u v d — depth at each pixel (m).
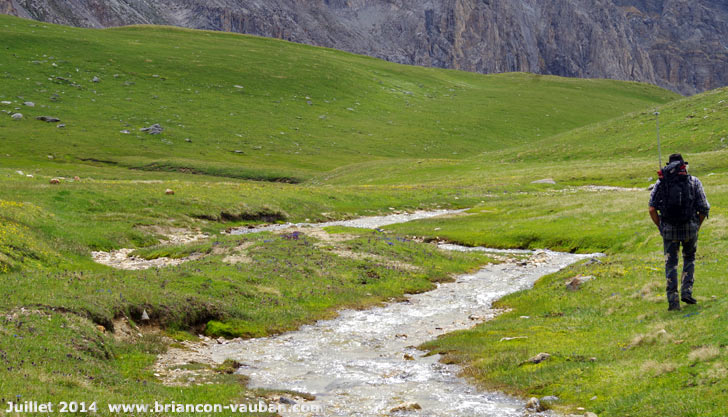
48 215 40.09
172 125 138.25
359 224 54.59
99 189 51.78
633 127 111.69
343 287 26.52
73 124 130.62
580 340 15.45
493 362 14.57
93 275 21.92
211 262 28.12
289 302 23.36
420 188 76.69
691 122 102.62
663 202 14.43
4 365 11.98
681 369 11.17
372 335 19.59
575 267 27.36
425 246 37.19
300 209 58.50
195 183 65.81
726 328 12.20
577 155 104.06
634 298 19.11
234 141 132.50
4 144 112.88
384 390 13.42
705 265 21.72
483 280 30.02
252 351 17.53
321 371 15.25
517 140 156.50
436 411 11.74
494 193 73.69
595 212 45.44
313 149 132.75
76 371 12.84
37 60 164.75
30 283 18.67
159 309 19.02
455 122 167.62
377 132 152.50
